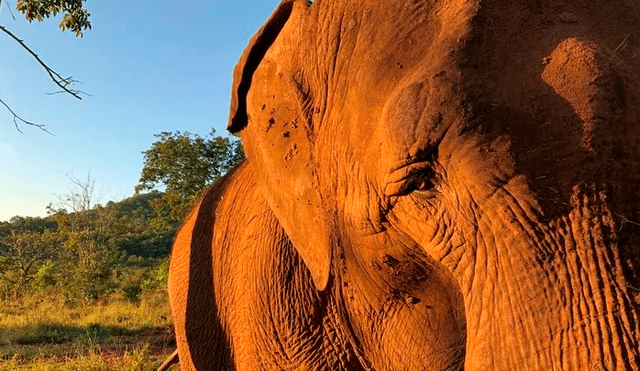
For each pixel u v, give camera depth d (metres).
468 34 2.00
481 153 1.85
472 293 2.03
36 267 28.64
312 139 2.72
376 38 2.35
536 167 1.79
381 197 2.31
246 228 4.18
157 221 33.22
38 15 11.74
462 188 1.92
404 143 2.01
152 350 12.16
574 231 1.73
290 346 3.55
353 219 2.54
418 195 2.15
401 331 2.88
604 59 1.81
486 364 1.91
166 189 31.84
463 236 2.04
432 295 2.72
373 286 2.82
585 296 1.70
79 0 11.81
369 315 3.02
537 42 1.94
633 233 1.69
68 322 16.47
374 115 2.27
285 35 2.91
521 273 1.81
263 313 3.71
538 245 1.79
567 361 1.70
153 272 24.09
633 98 1.75
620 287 1.67
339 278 3.05
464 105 1.89
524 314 1.80
